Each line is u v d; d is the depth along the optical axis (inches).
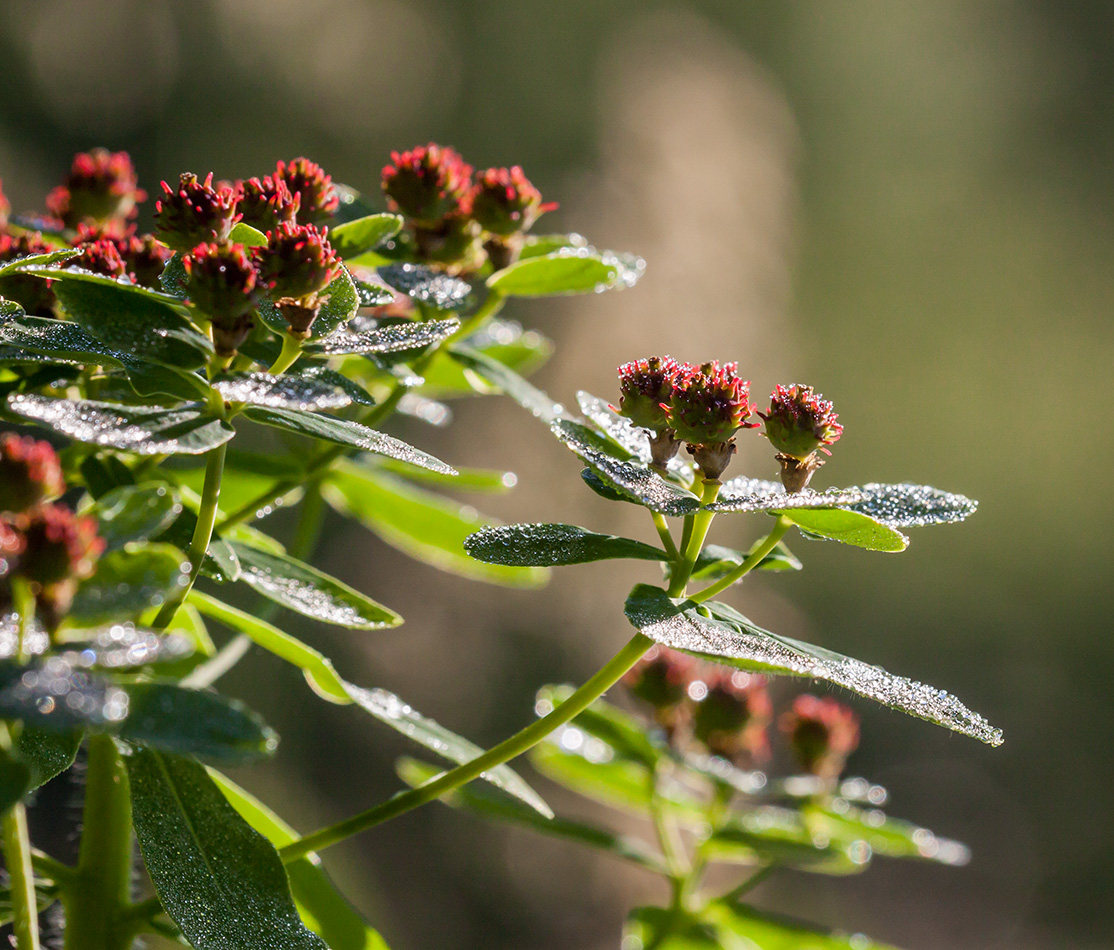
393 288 44.6
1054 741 297.1
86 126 228.2
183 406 31.2
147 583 25.1
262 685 173.3
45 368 38.6
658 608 31.9
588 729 58.7
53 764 32.2
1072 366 379.2
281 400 29.5
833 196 369.4
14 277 38.8
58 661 23.0
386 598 167.8
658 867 57.9
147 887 59.2
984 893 247.3
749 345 185.9
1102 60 435.2
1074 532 346.0
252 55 239.6
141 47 230.5
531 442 144.7
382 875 167.3
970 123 413.7
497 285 48.7
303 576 39.4
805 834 60.4
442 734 42.3
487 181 49.1
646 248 183.6
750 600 175.6
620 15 278.4
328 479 57.3
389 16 252.4
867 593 304.8
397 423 152.1
